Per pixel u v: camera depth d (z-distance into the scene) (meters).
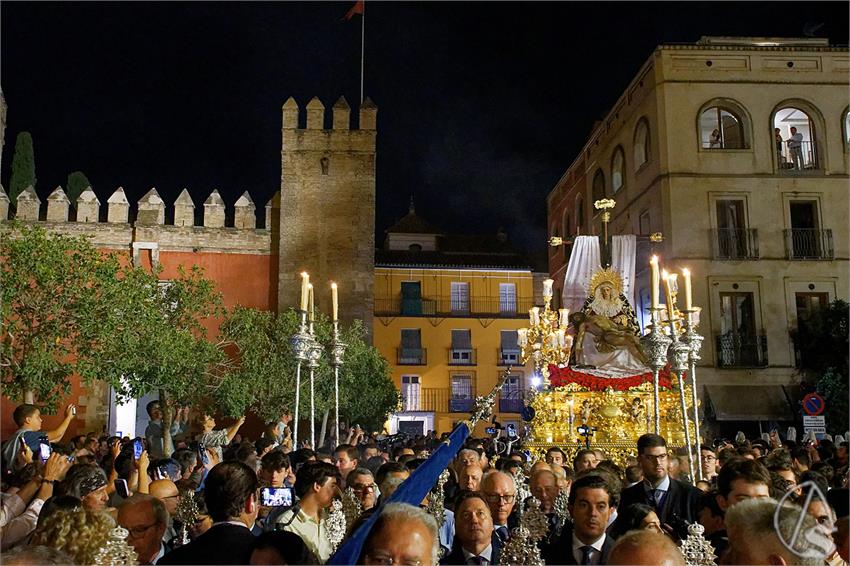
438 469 4.63
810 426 21.55
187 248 35.59
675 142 34.47
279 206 36.91
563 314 21.41
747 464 6.15
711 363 32.78
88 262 19.97
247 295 35.84
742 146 34.94
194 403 27.25
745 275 33.62
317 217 36.59
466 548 6.05
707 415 32.09
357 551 3.61
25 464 8.59
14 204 44.25
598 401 19.50
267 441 13.94
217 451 11.02
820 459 14.91
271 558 4.40
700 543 5.48
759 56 35.25
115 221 35.09
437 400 50.94
